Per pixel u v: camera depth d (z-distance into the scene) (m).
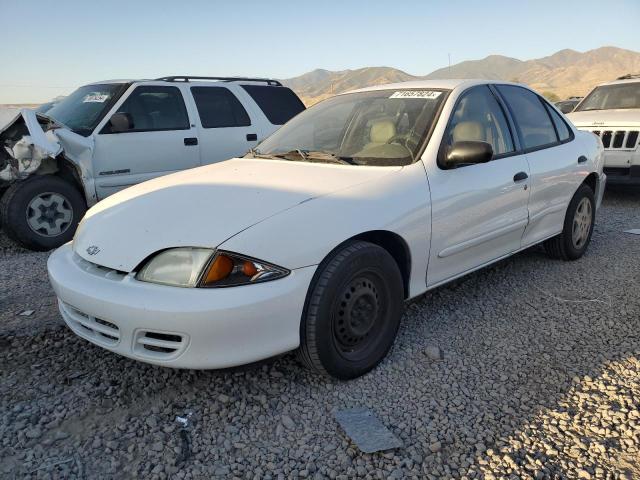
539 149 4.48
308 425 2.65
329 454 2.45
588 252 5.44
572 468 2.34
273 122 7.83
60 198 5.96
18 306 4.16
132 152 6.50
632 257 5.21
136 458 2.42
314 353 2.81
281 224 2.70
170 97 6.95
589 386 2.96
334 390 2.95
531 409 2.76
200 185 3.27
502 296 4.27
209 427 2.64
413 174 3.33
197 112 7.10
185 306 2.47
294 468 2.36
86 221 3.29
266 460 2.42
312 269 2.72
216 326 2.50
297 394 2.91
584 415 2.70
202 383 3.01
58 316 3.94
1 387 2.98
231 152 7.38
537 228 4.51
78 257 3.05
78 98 7.03
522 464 2.36
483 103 4.08
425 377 3.08
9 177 5.79
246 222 2.69
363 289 2.98
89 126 6.32
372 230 2.99
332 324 2.84
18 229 5.71
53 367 3.20
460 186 3.54
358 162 3.55
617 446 2.47
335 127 4.05
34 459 2.41
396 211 3.12
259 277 2.58
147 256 2.67
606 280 4.58
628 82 9.28
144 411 2.77
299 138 4.14
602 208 7.74
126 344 2.64
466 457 2.41
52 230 5.95
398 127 3.72
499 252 4.12
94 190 6.20
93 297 2.67
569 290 4.37
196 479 2.30
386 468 2.35
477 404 2.81
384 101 4.03
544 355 3.31
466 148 3.38
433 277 3.51
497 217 3.91
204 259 2.56
